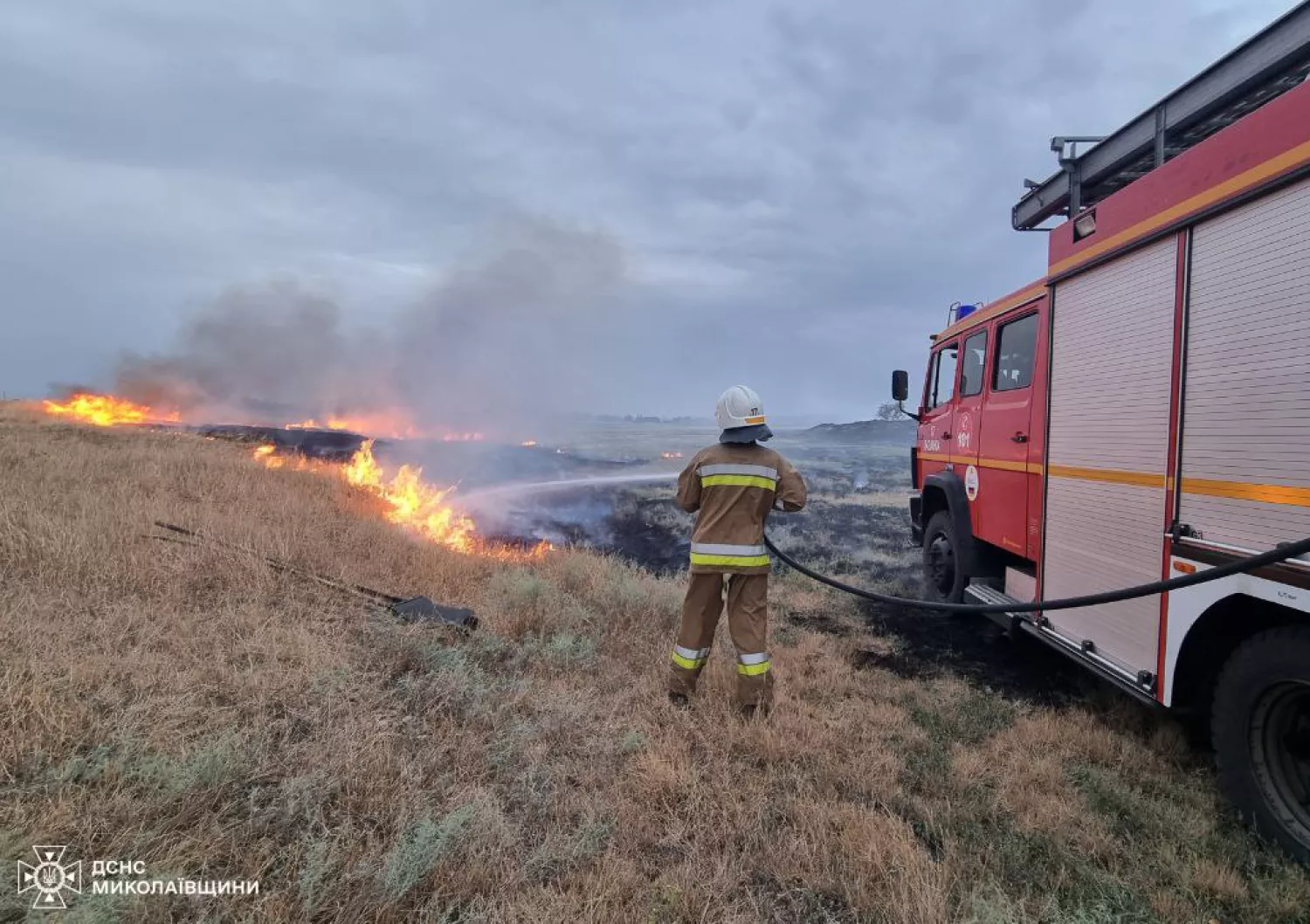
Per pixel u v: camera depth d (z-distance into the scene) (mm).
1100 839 2652
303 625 3875
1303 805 2576
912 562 8727
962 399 5754
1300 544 2238
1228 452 2674
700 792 2826
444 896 2113
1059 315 4039
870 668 4750
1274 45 3164
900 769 3164
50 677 2861
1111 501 3473
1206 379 2793
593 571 6336
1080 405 3770
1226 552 2654
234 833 2207
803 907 2248
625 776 2930
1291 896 2338
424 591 5172
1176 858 2574
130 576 4168
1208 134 3873
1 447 7434
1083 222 3756
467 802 2551
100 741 2529
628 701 3715
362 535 6227
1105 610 3516
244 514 6137
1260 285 2529
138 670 3076
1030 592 4469
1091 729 3670
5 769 2301
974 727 3703
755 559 3600
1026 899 2299
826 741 3400
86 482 6289
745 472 3635
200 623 3756
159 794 2316
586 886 2209
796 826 2652
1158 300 3109
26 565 4129
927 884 2266
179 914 1897
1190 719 3398
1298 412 2367
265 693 3072
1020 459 4574
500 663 3990
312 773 2525
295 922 1922
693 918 2137
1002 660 5027
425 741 2934
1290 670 2479
